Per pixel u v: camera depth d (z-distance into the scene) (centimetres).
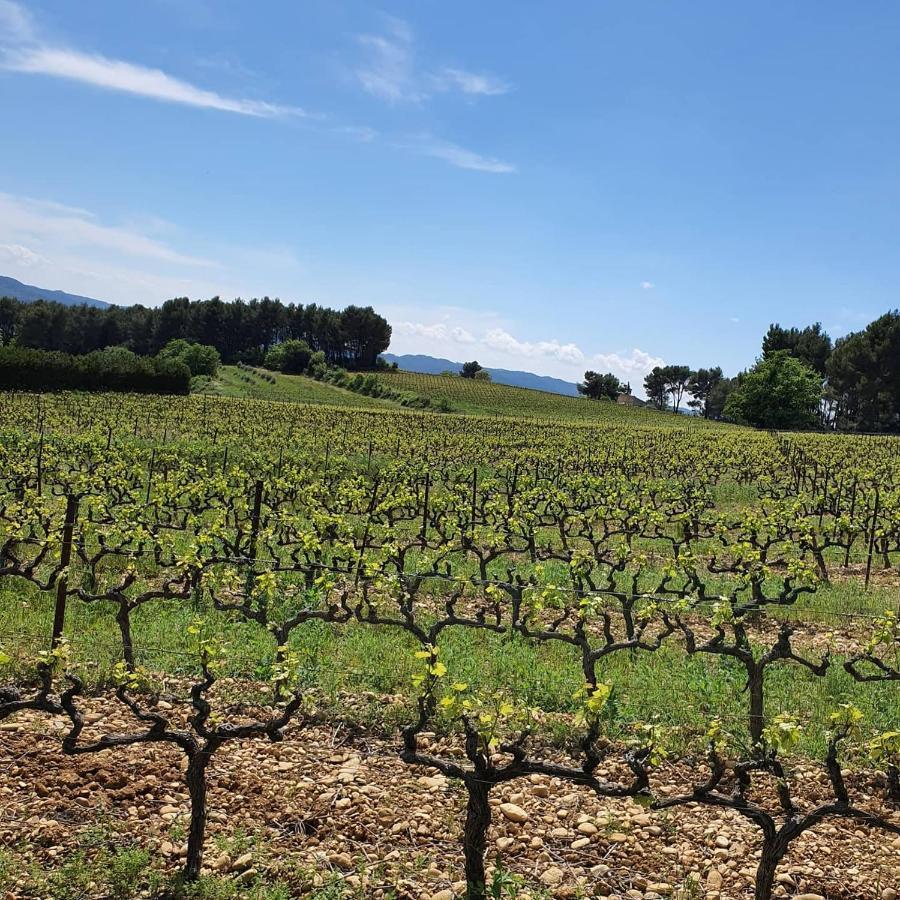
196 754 538
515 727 753
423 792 654
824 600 1326
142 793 624
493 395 10175
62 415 4284
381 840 588
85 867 527
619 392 14175
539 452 3672
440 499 1825
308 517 1778
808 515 2338
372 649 946
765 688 902
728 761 672
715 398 12612
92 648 888
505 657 945
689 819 634
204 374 9144
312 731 747
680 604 907
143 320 13338
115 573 1214
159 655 881
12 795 609
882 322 8512
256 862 548
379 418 5388
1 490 1961
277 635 860
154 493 1717
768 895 511
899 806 672
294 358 10962
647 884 555
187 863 533
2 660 578
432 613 1143
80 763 658
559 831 609
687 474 3338
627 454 3734
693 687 888
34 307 12150
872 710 852
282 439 3678
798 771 720
